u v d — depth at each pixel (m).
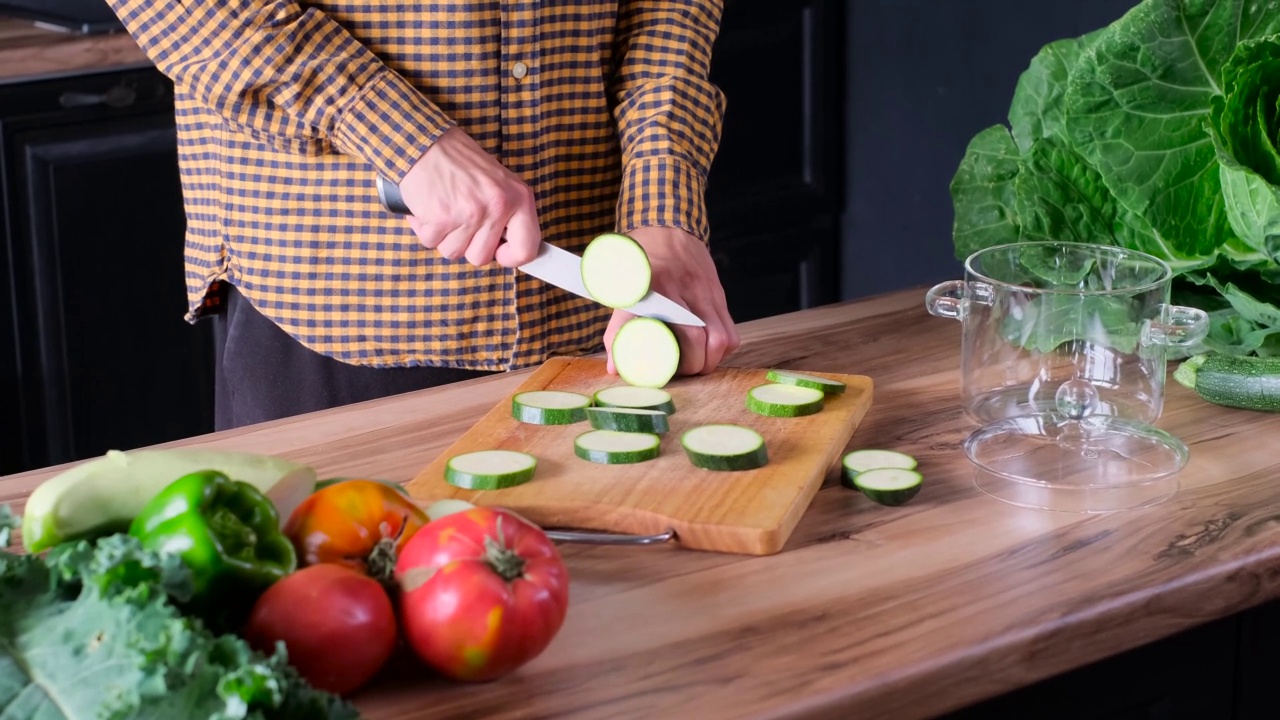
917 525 0.99
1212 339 1.29
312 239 1.38
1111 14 2.23
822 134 2.87
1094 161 1.35
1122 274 1.19
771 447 1.11
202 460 0.80
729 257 2.86
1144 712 0.97
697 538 0.96
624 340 1.26
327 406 1.46
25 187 2.21
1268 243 1.23
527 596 0.75
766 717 0.76
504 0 1.34
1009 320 1.12
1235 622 0.99
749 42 2.71
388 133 1.23
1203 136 1.33
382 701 0.77
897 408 1.24
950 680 0.82
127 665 0.62
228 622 0.74
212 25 1.23
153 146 2.32
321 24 1.25
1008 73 2.46
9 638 0.65
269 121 1.27
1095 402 1.12
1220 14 1.30
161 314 2.42
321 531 0.78
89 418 2.39
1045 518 1.00
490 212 1.23
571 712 0.76
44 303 2.28
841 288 3.00
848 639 0.84
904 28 2.66
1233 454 1.11
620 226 1.36
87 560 0.68
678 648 0.83
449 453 1.11
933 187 2.70
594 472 1.06
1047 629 0.85
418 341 1.42
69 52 2.18
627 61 1.45
